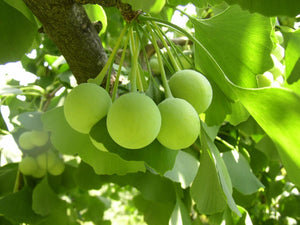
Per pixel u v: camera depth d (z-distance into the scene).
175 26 0.14
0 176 0.30
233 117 0.18
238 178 0.23
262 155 0.29
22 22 0.16
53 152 0.29
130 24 0.14
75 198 0.40
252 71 0.15
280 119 0.11
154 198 0.24
